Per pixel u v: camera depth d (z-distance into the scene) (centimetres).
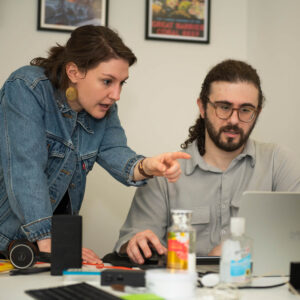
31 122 143
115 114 177
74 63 146
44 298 84
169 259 96
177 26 260
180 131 260
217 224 162
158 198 165
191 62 262
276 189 165
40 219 129
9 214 151
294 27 219
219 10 267
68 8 247
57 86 152
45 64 156
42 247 127
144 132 256
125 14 255
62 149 158
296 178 162
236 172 164
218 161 165
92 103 150
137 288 92
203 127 170
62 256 110
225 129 154
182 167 168
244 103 151
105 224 251
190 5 262
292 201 106
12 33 242
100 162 173
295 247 108
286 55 227
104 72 144
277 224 106
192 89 262
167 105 259
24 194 133
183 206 163
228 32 268
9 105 144
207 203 163
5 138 142
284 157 167
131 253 129
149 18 256
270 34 243
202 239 161
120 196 253
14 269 115
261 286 99
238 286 98
